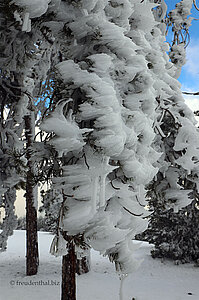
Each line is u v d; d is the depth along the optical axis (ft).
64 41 7.80
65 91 7.33
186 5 16.11
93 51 7.84
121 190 7.72
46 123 6.17
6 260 39.32
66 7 7.52
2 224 20.01
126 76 7.78
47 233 68.95
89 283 27.86
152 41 11.17
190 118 13.53
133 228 7.77
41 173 9.04
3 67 9.97
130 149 7.71
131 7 8.33
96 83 6.79
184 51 16.08
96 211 6.81
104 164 6.77
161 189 13.41
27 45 9.70
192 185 14.29
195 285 28.66
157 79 10.83
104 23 7.09
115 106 6.88
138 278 30.68
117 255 7.51
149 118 8.96
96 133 6.66
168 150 13.84
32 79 14.28
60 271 32.68
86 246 7.02
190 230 38.86
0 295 22.74
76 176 6.78
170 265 37.17
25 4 6.23
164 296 24.70
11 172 13.16
